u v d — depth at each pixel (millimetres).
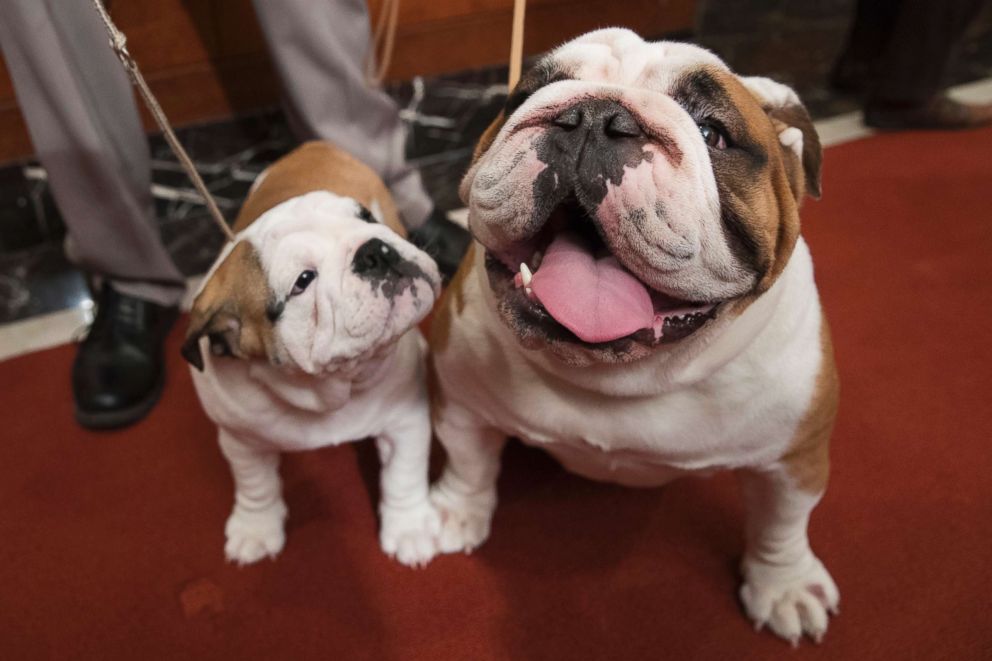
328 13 2100
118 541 1800
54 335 2410
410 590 1687
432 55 3090
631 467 1482
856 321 2320
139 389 2090
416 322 1419
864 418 2021
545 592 1676
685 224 979
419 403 1680
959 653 1542
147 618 1655
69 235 2260
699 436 1325
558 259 1095
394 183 2486
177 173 2904
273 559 1752
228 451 1619
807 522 1619
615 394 1273
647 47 1153
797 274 1285
